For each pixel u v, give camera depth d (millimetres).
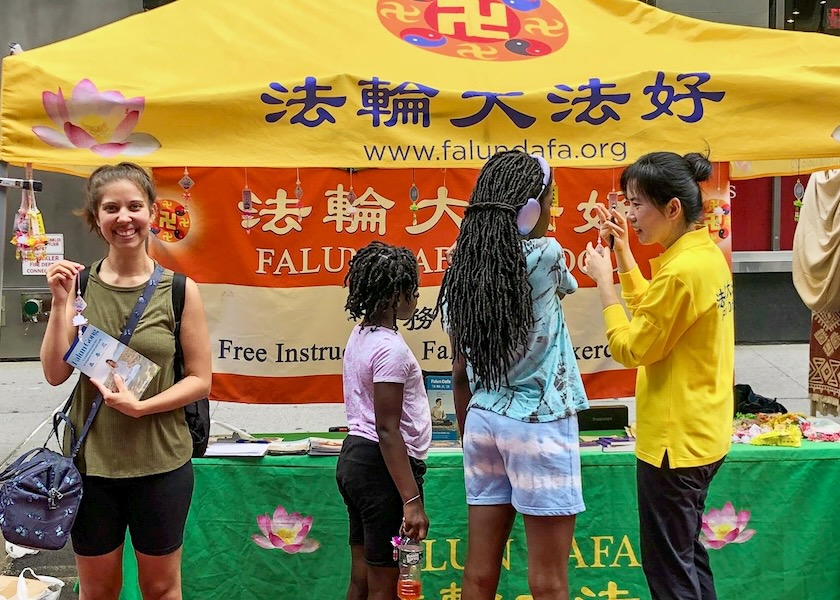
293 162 2631
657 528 2535
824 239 4727
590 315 3822
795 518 3164
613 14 3334
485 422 2271
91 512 2338
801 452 3160
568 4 3352
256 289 3688
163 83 2645
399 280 2553
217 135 2615
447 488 3113
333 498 3158
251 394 3730
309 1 3047
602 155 2742
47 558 4152
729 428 2566
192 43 2801
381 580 2564
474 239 2211
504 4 3273
